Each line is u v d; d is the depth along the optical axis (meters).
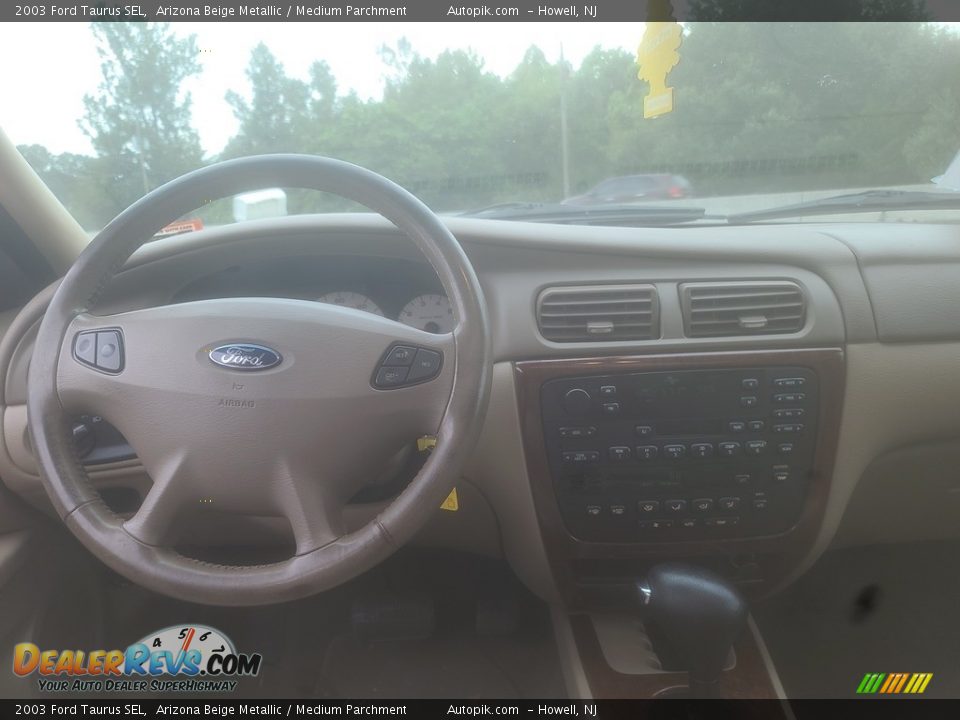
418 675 1.49
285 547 1.71
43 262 1.47
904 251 1.30
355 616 1.53
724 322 1.25
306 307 0.93
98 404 0.95
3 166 1.34
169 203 0.95
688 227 1.46
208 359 0.91
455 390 0.89
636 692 1.32
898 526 1.55
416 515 0.87
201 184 0.94
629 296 1.26
